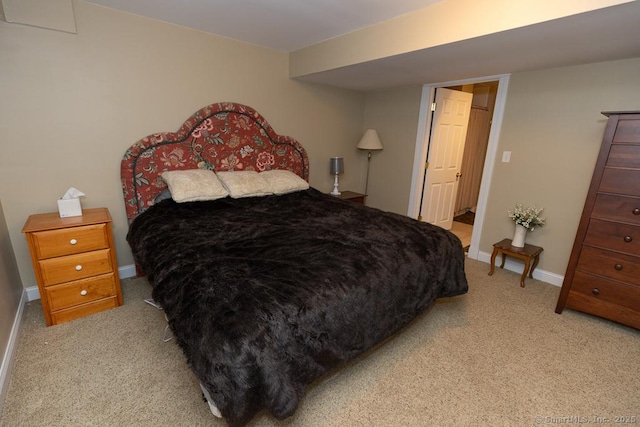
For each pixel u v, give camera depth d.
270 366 1.16
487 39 1.99
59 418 1.42
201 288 1.35
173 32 2.69
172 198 2.61
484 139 5.56
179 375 1.69
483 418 1.49
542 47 2.13
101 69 2.41
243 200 2.82
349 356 1.47
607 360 1.90
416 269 1.86
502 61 2.53
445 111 3.92
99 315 2.21
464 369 1.80
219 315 1.21
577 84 2.60
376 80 3.50
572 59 2.41
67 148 2.37
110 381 1.63
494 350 1.97
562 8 1.61
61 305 2.09
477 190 5.84
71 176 2.42
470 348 1.98
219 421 1.42
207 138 3.00
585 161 2.63
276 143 3.55
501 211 3.24
